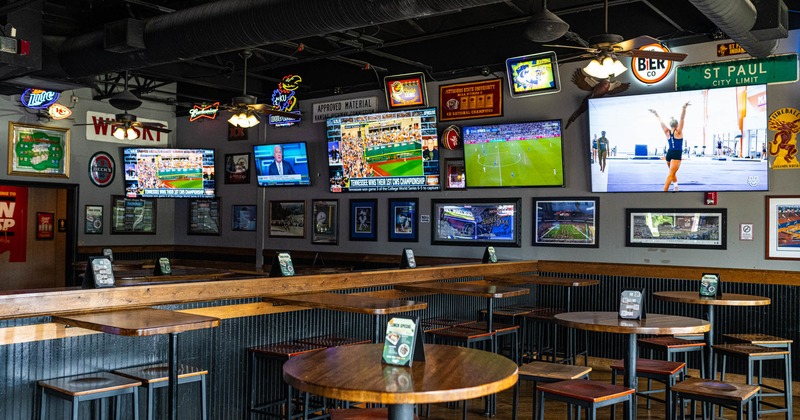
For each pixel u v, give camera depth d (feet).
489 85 30.22
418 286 21.06
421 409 20.42
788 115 23.95
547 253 29.14
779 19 18.60
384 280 21.42
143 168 39.14
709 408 18.44
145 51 22.77
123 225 40.55
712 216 25.52
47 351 13.44
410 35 29.68
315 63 35.40
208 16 20.75
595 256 27.99
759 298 20.08
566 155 28.55
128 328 11.68
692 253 25.94
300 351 16.38
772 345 19.25
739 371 24.76
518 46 29.09
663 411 20.70
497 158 29.86
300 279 18.43
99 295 14.20
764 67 24.17
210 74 34.40
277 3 19.17
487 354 10.79
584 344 27.71
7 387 12.86
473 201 30.99
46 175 36.78
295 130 36.68
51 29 26.04
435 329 20.38
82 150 38.52
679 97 25.41
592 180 27.61
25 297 13.10
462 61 30.68
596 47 18.63
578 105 28.09
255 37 20.20
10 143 35.27
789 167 23.99
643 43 18.15
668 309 26.11
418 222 32.53
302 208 36.55
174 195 39.37
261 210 38.32
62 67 25.55
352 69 34.06
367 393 8.43
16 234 39.63
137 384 13.23
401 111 31.81
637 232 27.04
